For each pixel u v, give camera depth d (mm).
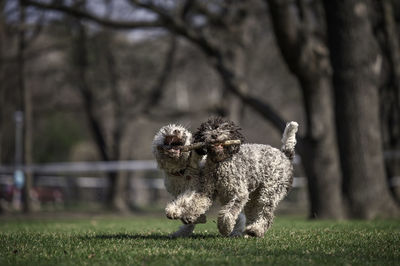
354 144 15039
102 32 27234
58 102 33188
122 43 29781
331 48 15266
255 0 24938
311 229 8461
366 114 15008
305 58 14781
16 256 5480
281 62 30625
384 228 8914
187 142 6371
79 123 44062
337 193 15445
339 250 5855
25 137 24828
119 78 29906
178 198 6387
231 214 6449
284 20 14203
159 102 32000
